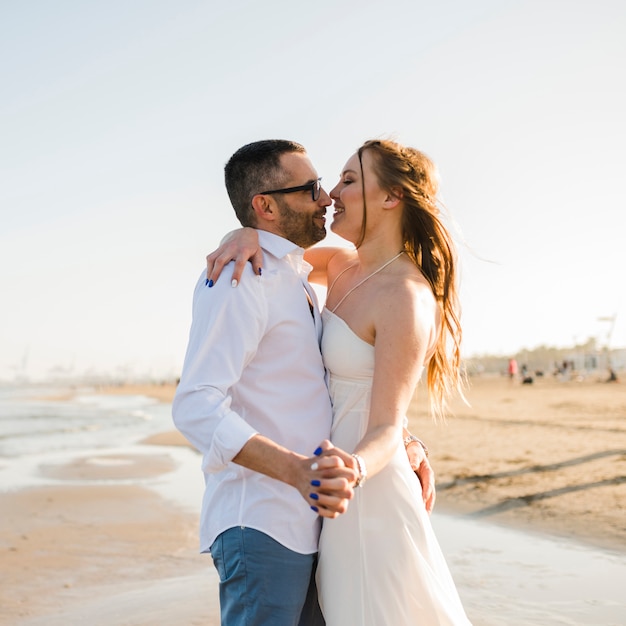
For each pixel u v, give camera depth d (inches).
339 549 94.3
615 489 299.9
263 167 104.3
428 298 98.5
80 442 710.5
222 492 95.4
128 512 318.7
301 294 101.7
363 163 105.4
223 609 95.1
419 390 1385.3
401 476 97.4
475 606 164.4
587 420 670.5
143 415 1364.4
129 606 179.6
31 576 214.8
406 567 93.8
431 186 108.0
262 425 95.1
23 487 393.7
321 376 100.4
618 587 176.4
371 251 105.4
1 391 4249.5
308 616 102.3
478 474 363.3
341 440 98.3
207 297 94.7
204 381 90.0
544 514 263.7
